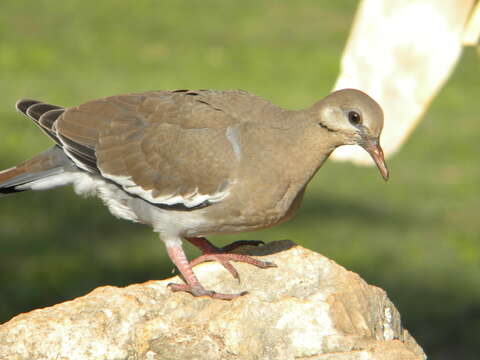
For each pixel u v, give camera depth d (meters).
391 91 11.45
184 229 10.00
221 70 31.52
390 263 18.55
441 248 19.17
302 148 9.59
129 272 17.64
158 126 10.11
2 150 23.42
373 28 11.46
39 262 17.92
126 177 10.10
